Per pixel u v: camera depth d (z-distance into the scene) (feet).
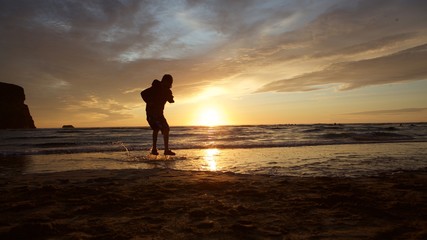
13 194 10.57
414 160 21.56
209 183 12.42
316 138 50.42
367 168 17.89
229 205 9.03
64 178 14.25
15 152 28.86
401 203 9.00
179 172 16.03
